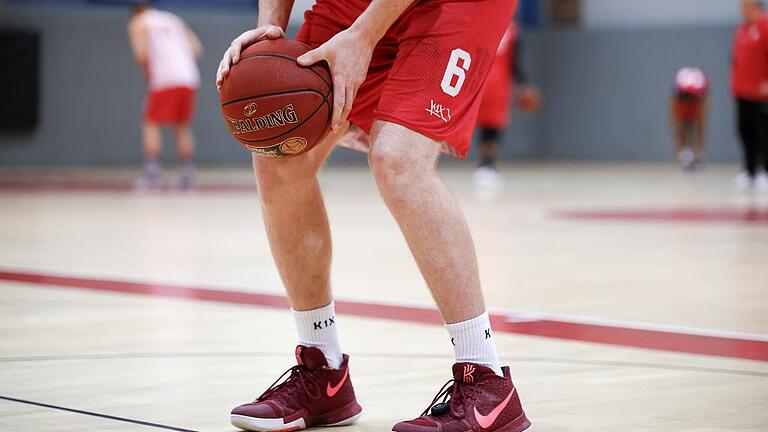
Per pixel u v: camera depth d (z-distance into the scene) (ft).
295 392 21.75
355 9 21.47
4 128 123.34
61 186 101.24
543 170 134.62
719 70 137.49
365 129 22.02
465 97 20.70
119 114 128.77
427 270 20.33
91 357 28.17
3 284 41.60
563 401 23.47
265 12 21.98
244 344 30.07
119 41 128.06
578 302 38.04
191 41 100.53
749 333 31.86
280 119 19.58
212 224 67.46
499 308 36.73
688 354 28.66
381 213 76.23
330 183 109.91
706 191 99.50
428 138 20.18
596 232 63.41
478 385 20.44
